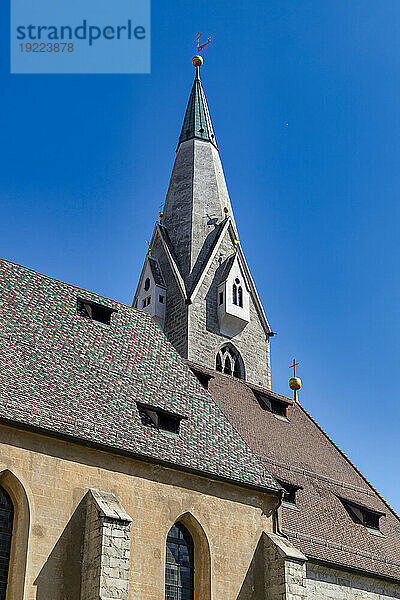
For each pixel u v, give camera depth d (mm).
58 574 31594
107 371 39719
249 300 70250
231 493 38250
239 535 37594
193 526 36625
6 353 36188
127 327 44344
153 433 37656
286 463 47688
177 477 36750
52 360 37781
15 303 39875
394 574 44062
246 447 41625
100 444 34500
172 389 41938
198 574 35969
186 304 66812
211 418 41875
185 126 80438
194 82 83938
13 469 32156
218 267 70562
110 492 34375
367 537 45844
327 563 40719
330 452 53312
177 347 66000
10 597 30625
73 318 41812
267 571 37688
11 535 31797
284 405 54312
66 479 33375
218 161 79250
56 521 32406
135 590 33344
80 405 36125
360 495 50281
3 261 42219
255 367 68562
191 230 72312
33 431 32969
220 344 67062
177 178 76875
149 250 72500
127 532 32719
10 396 33781
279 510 39906
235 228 73438
